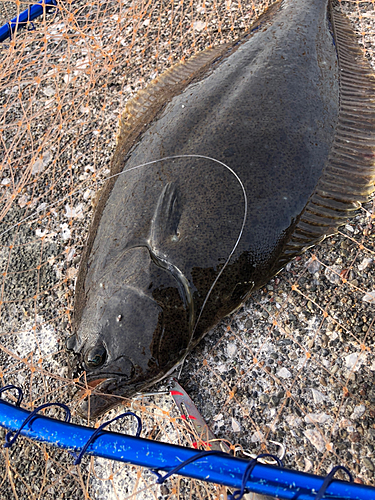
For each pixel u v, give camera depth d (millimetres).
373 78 428
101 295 366
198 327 386
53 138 517
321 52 413
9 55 492
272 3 505
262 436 371
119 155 425
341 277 397
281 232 379
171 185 367
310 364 382
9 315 465
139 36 538
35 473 403
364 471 345
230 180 364
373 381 365
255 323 401
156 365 370
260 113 376
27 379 437
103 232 385
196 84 406
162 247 363
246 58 402
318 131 390
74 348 373
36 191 507
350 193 395
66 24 523
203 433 373
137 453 245
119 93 522
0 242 500
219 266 368
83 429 255
